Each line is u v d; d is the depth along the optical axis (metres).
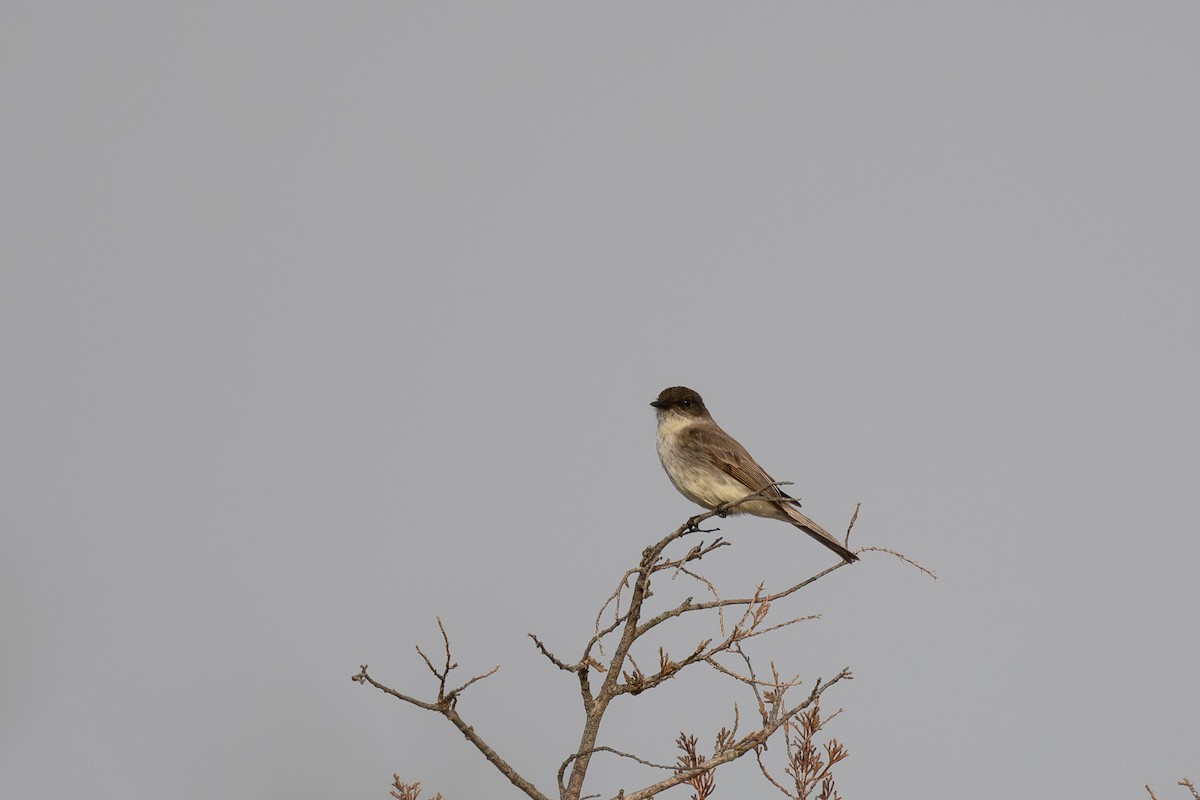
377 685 11.24
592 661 11.80
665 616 11.85
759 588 11.79
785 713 11.80
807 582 11.75
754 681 11.72
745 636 11.50
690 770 11.57
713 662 11.66
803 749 12.52
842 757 12.48
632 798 11.46
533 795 11.42
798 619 11.48
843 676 11.91
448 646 11.16
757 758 11.81
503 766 11.31
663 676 11.69
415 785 14.40
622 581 11.92
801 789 12.27
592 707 11.76
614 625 11.76
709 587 11.87
